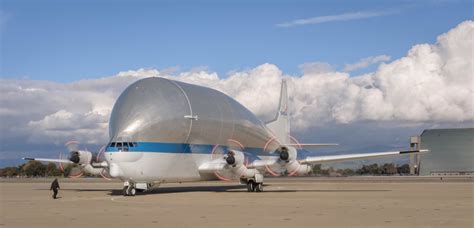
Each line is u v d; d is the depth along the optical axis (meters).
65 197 32.81
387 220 18.05
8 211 22.34
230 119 42.03
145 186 35.84
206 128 38.72
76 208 23.80
